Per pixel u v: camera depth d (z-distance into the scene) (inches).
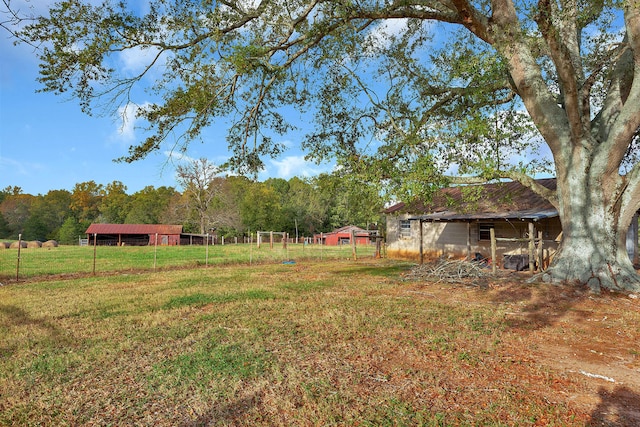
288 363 195.6
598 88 515.8
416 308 333.1
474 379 177.8
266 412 146.3
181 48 406.0
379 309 326.3
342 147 575.8
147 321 291.9
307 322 281.3
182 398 156.9
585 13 368.8
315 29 427.5
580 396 160.9
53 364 197.3
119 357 209.0
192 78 402.0
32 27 336.8
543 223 687.1
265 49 421.1
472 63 401.4
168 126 408.2
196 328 269.6
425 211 845.2
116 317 307.1
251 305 348.5
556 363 201.0
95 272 707.4
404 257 935.0
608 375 184.4
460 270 523.5
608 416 143.3
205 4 389.7
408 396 159.3
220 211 2615.7
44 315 317.4
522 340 240.7
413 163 446.9
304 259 1015.0
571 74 392.5
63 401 156.7
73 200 3444.9
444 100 527.5
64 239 2687.0
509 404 152.3
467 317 299.6
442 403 153.5
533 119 458.9
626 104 403.5
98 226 2389.3
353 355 207.6
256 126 505.4
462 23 419.8
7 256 1190.9
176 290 453.4
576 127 425.4
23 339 245.6
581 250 432.8
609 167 423.2
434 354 211.2
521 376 182.1
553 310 330.6
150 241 2373.3
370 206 508.7
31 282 565.9
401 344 227.5
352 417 141.3
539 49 479.2
